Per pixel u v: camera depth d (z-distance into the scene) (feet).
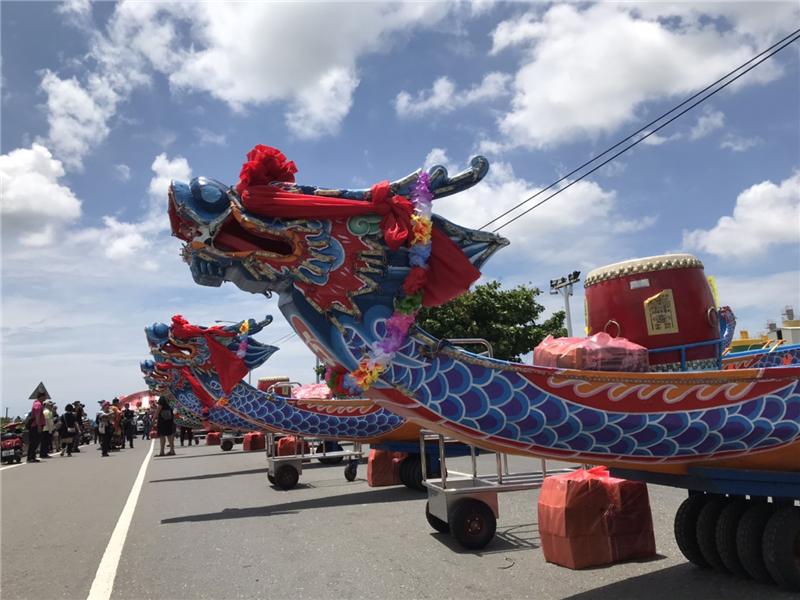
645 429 13.75
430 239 14.28
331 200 14.30
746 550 14.48
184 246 14.76
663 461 14.23
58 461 59.57
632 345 15.44
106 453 66.39
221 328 37.58
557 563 16.94
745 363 25.71
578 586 15.11
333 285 14.47
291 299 14.83
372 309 14.65
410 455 32.55
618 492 17.29
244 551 19.93
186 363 42.88
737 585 14.70
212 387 42.63
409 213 14.30
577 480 17.10
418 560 17.93
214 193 14.06
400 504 27.48
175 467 49.65
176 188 14.07
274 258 14.32
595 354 14.97
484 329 71.41
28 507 30.17
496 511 19.60
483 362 14.02
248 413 35.60
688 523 16.15
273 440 36.40
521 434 13.80
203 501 30.83
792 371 14.25
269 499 30.81
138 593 15.89
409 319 14.25
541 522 17.51
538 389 13.85
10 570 18.45
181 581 16.84
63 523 25.80
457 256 14.44
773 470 14.47
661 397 13.88
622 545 17.04
